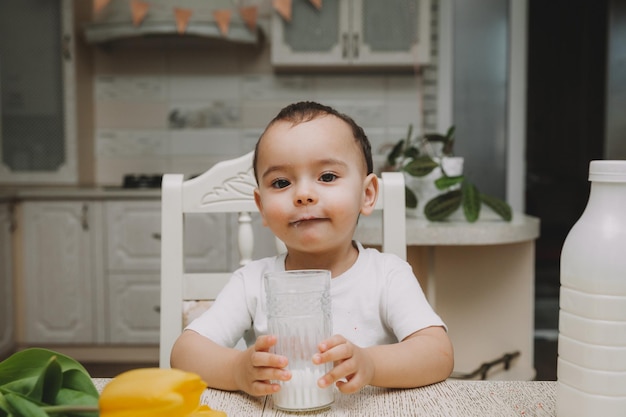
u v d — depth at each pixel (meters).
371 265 0.85
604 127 3.43
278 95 3.35
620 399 0.46
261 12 3.32
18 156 3.14
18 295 2.90
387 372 0.63
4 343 2.77
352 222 0.77
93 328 2.90
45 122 3.13
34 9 3.08
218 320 0.81
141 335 2.90
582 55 3.65
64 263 2.89
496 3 3.21
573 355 0.48
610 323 0.46
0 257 2.72
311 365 0.56
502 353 1.83
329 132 0.76
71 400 0.42
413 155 1.83
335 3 3.05
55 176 3.12
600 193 0.48
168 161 3.39
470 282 1.85
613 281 0.46
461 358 1.85
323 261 0.85
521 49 3.21
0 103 3.12
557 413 0.51
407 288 0.82
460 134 3.26
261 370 0.57
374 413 0.56
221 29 2.96
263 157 0.77
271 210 0.76
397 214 0.96
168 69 3.36
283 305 0.57
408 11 3.05
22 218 2.88
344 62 3.07
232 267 2.87
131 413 0.36
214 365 0.66
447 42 3.23
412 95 3.31
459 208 1.81
